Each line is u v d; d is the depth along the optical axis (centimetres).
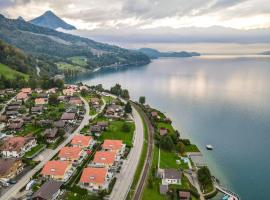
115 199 10075
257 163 14538
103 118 19950
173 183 11519
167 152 14738
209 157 15125
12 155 13262
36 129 17138
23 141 13862
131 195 10356
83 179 10788
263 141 17562
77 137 14850
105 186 10806
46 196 9575
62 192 10350
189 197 10431
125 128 17225
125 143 15375
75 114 19850
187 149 15562
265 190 12050
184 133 18962
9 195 10119
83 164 12569
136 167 12556
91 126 17038
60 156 12825
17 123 17325
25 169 12031
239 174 13388
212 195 11138
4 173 11062
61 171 11269
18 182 11025
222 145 16888
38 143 14862
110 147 13912
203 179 11681
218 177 13000
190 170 12912
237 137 18288
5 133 16288
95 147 14550
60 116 19838
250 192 11888
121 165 12712
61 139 15475
